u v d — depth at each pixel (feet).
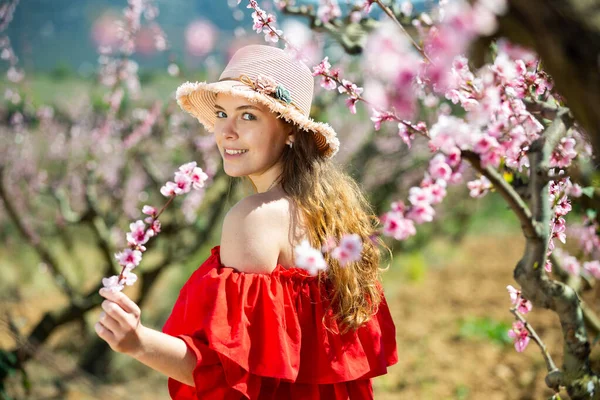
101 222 15.69
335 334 5.62
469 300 22.49
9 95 16.78
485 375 15.88
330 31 7.89
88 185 15.89
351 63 13.16
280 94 5.83
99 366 16.84
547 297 4.71
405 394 15.33
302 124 5.89
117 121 16.88
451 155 3.99
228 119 5.97
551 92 5.06
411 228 4.28
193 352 5.24
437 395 15.12
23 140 18.52
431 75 3.59
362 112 17.88
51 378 14.61
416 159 18.06
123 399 9.88
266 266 5.52
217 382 5.23
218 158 16.52
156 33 14.05
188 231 17.58
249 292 5.40
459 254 29.78
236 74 6.01
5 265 23.35
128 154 17.29
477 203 29.30
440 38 3.25
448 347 18.11
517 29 2.92
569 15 2.65
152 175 17.12
